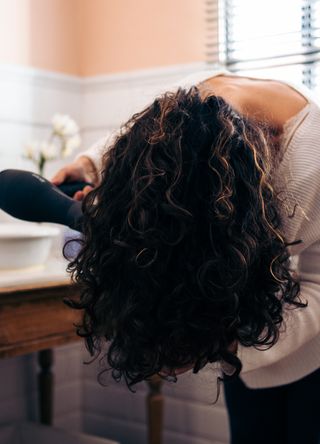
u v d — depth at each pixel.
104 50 1.94
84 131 1.99
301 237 0.85
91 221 0.63
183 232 0.57
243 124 0.65
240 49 1.76
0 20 1.72
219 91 0.88
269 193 0.63
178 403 1.86
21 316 1.05
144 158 0.60
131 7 1.89
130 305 0.59
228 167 0.60
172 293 0.58
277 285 0.62
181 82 0.99
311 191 0.82
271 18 1.70
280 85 0.93
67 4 1.94
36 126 1.84
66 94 1.94
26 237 1.12
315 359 0.97
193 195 0.59
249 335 0.62
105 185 0.63
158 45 1.85
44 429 1.54
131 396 1.96
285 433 1.19
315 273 0.90
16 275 1.09
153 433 1.68
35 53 1.83
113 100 1.93
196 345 0.60
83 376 2.03
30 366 1.86
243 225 0.59
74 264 0.67
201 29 1.78
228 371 0.69
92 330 0.65
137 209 0.59
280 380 1.00
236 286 0.58
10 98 1.75
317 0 1.62
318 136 0.85
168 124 0.62
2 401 1.79
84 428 2.04
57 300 1.10
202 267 0.57
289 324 0.83
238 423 1.22
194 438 1.84
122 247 0.59
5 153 1.74
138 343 0.60
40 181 0.93
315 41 1.65
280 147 0.83
